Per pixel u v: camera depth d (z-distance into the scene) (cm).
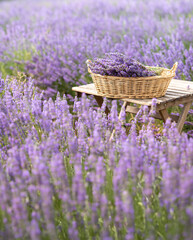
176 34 530
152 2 966
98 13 941
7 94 260
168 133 206
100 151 181
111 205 156
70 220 145
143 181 164
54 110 229
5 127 211
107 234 132
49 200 134
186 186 130
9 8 1484
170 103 264
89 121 213
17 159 167
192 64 400
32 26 866
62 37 684
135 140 213
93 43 559
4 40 657
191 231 126
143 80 252
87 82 475
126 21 722
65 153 211
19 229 130
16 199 127
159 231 156
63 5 1259
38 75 499
